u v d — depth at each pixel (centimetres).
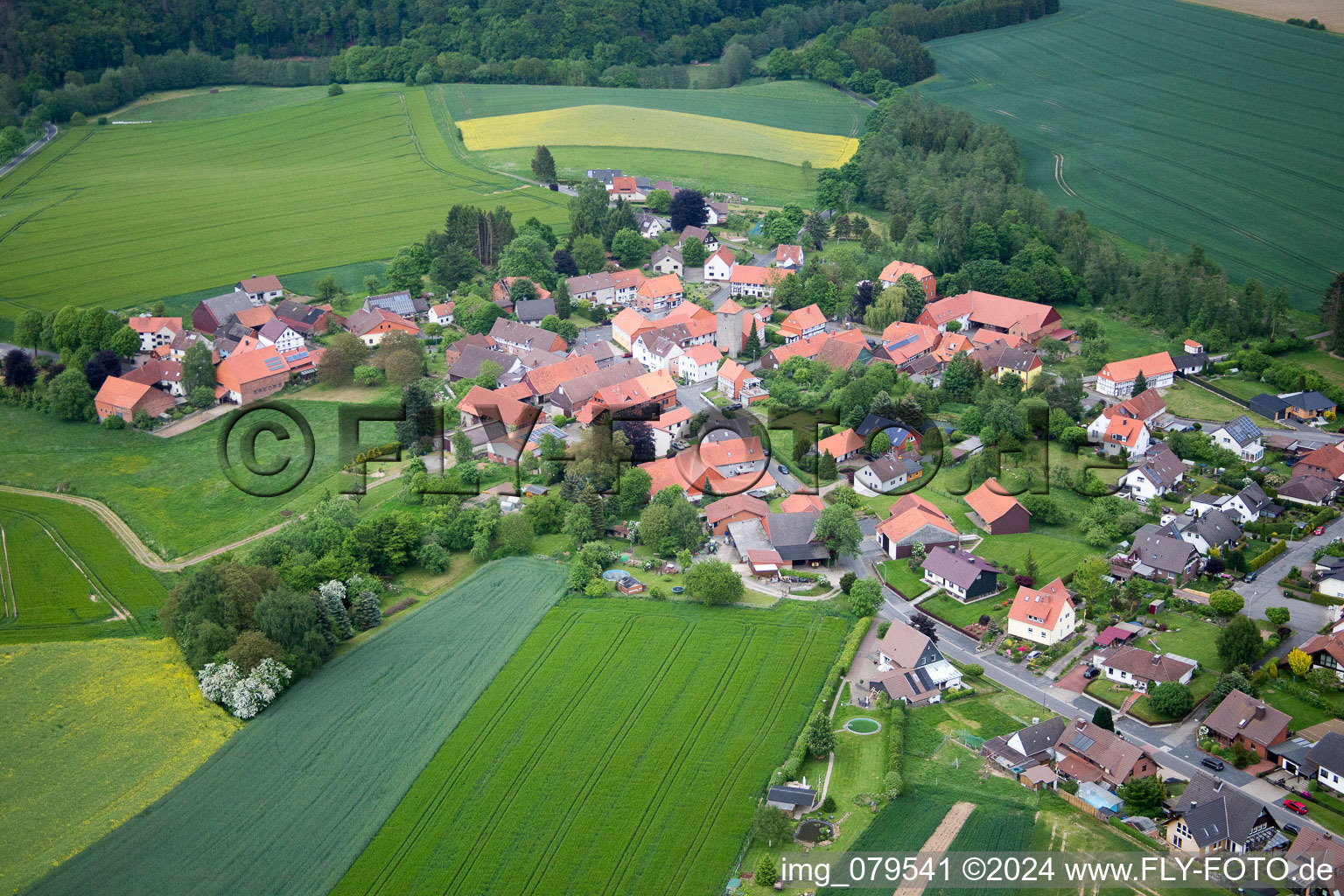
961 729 12950
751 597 15612
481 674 13950
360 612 15012
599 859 11069
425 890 10794
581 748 12600
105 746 12812
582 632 14775
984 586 15612
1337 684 13212
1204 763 12288
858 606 14988
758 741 12656
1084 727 12462
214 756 12625
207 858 11200
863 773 12175
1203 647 14250
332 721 13150
